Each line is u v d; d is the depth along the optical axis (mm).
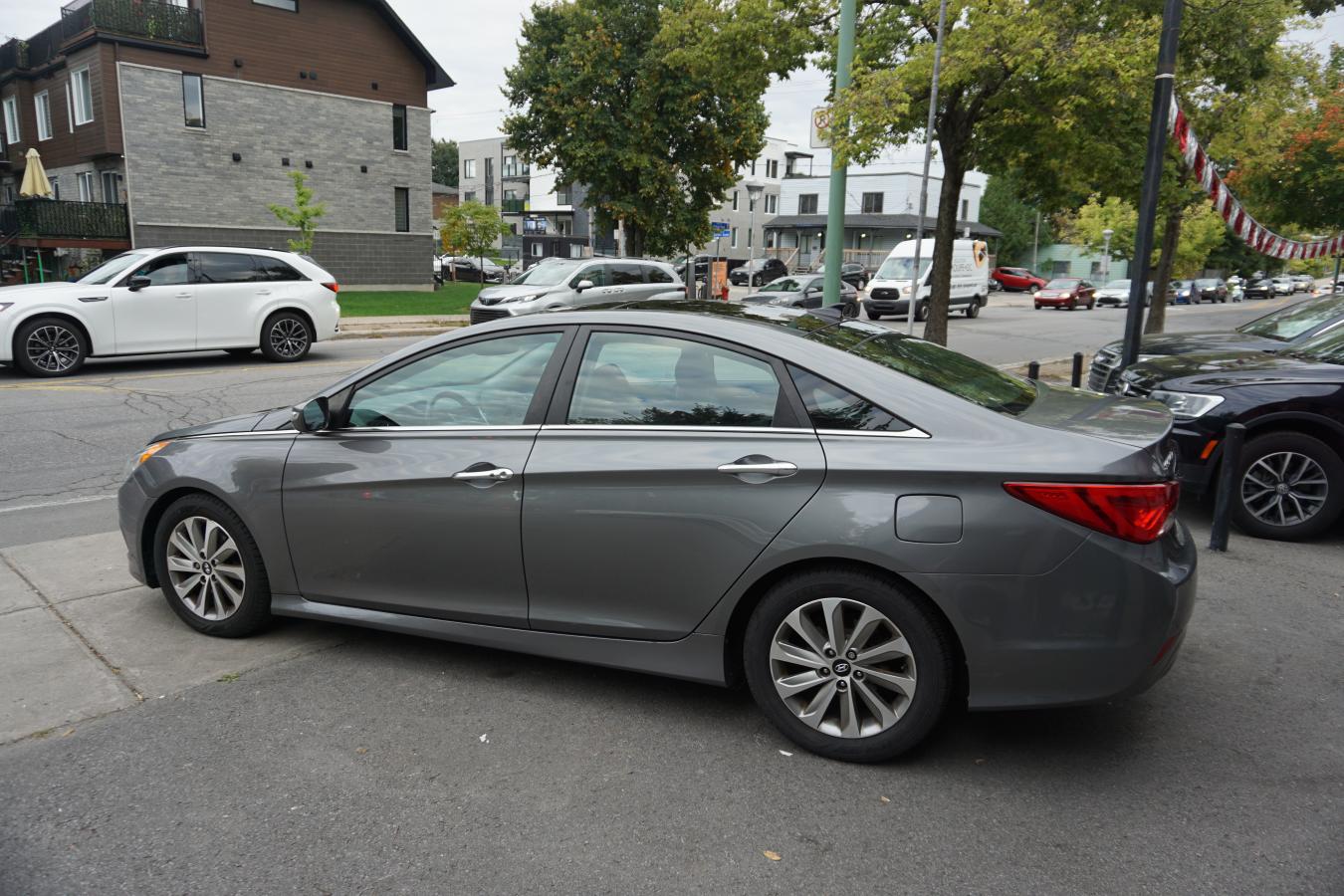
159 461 4238
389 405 3896
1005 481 2938
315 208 26078
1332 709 3689
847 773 3174
